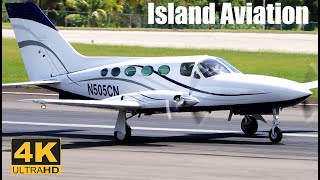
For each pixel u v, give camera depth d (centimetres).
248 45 15725
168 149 5419
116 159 4962
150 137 6081
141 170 4544
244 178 4309
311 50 14900
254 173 4466
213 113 7575
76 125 6812
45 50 6438
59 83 6347
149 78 5888
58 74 6397
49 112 7675
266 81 5584
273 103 5569
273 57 13875
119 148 5466
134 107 5588
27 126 6738
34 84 6288
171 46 15375
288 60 13475
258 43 16112
